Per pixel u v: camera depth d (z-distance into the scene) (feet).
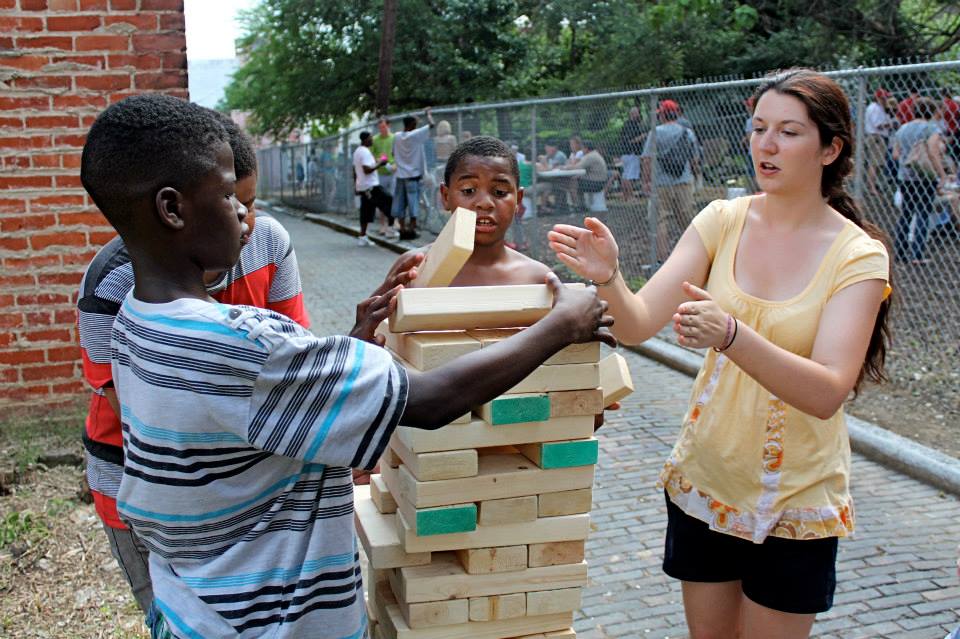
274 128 96.48
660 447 18.10
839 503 7.27
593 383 6.19
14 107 16.06
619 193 30.91
